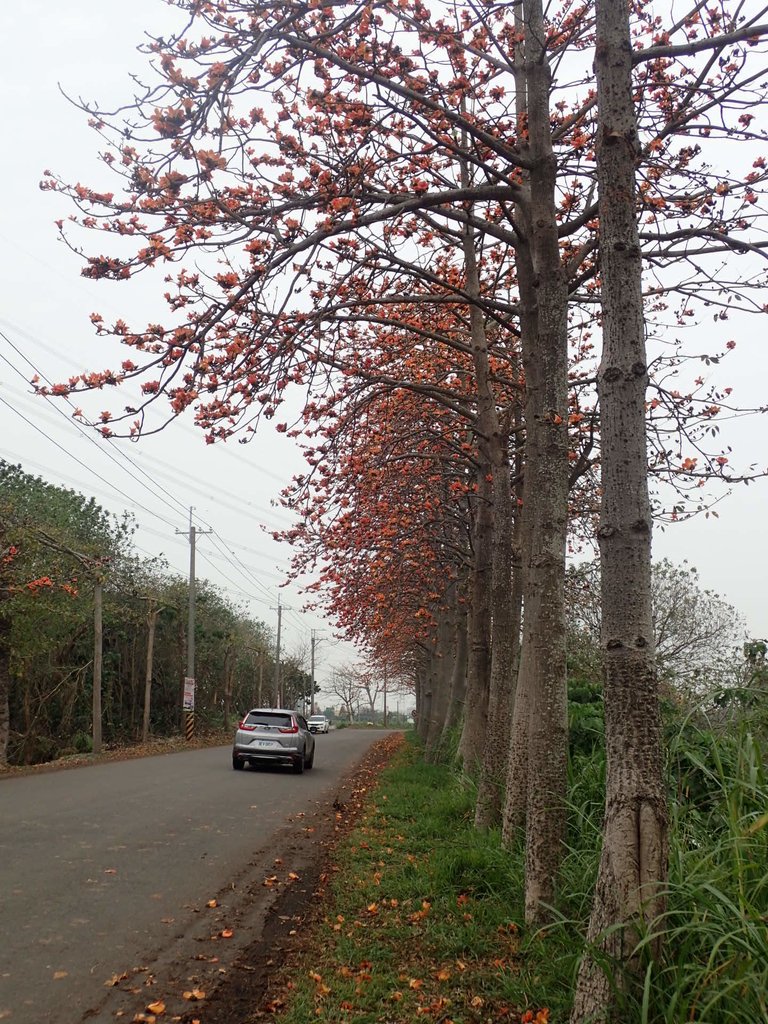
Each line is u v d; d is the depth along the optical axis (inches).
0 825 398.9
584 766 261.6
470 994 180.5
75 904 256.5
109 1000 181.2
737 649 360.8
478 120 303.1
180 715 1503.4
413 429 492.7
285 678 2790.4
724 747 178.4
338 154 268.8
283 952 215.6
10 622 789.2
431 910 240.1
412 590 679.7
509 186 261.7
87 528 1147.9
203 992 186.2
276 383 277.1
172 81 219.0
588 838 220.8
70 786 591.8
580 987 142.6
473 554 539.8
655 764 142.7
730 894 134.8
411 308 429.4
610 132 164.9
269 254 246.8
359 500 501.0
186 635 1496.1
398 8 270.8
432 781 605.6
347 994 182.7
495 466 388.8
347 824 434.9
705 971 122.8
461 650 749.3
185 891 280.4
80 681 1077.8
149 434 239.5
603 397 159.8
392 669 1779.0
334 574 569.6
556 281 247.8
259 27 232.2
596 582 614.5
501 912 230.5
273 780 680.4
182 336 235.9
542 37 261.4
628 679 146.2
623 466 154.8
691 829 171.2
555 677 230.7
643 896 136.2
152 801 507.8
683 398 381.4
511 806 277.3
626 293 160.4
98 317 237.6
